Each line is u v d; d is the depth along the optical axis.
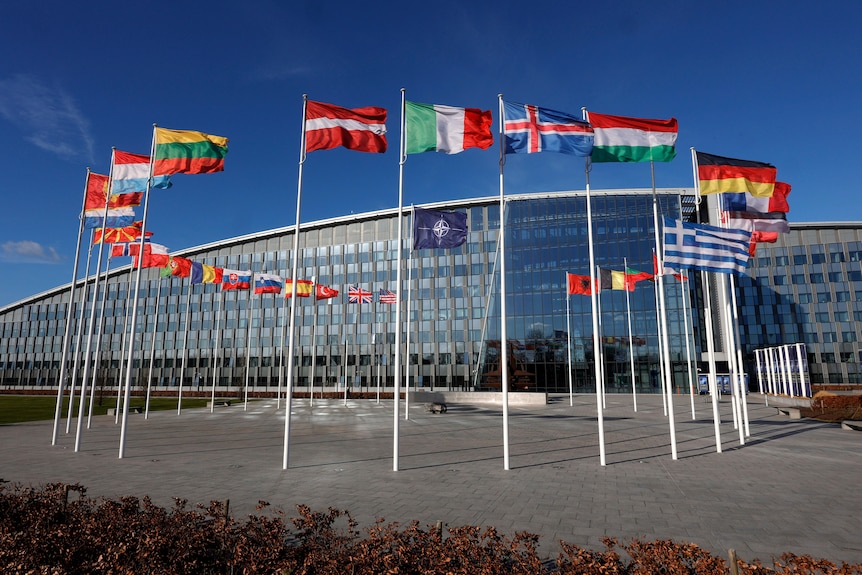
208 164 17.58
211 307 93.56
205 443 20.75
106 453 18.06
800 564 5.09
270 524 6.69
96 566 5.63
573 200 76.25
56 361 101.44
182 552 5.91
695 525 9.16
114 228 21.17
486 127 15.30
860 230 79.50
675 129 15.70
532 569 5.50
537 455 17.19
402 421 30.88
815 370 77.31
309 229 92.75
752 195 18.06
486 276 82.62
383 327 85.62
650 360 67.62
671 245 16.75
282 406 49.28
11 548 6.01
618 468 14.76
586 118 15.61
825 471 14.30
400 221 15.31
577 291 34.97
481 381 71.19
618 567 5.34
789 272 81.00
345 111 15.52
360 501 10.89
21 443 20.98
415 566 5.55
